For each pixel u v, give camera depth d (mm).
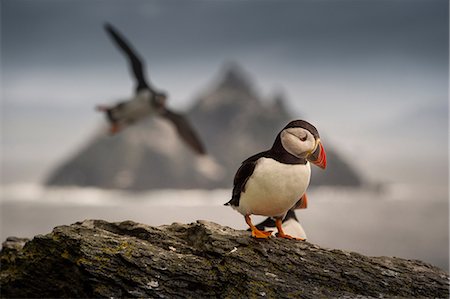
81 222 7629
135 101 16891
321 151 6969
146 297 6703
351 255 7289
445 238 35438
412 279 7043
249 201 7176
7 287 7176
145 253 6930
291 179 6918
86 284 6840
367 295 6832
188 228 7621
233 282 6840
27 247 7277
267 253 7102
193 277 6832
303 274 6949
